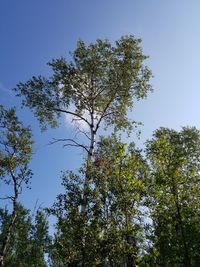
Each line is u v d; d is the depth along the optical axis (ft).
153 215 52.26
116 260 50.90
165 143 55.62
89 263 50.29
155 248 50.96
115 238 50.39
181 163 53.98
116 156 55.21
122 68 88.38
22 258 102.32
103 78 89.51
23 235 104.06
